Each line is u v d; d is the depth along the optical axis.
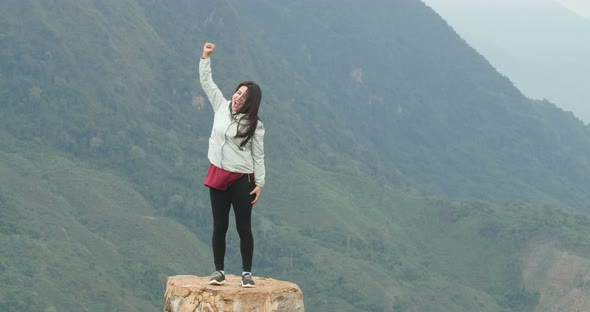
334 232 191.50
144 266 146.75
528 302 176.12
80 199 167.38
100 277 133.50
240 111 10.98
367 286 166.62
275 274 172.25
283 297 11.21
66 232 146.12
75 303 120.38
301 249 178.50
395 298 164.50
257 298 11.00
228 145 11.02
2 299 112.25
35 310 112.69
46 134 199.38
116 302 126.12
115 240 154.50
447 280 185.88
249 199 11.23
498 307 176.25
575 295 169.50
